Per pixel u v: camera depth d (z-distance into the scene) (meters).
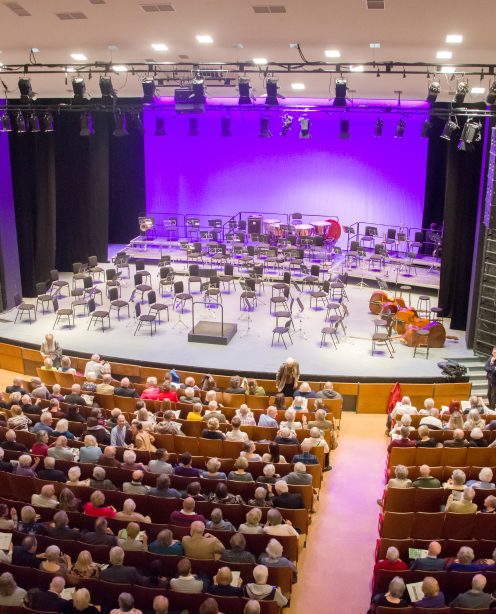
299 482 9.84
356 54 15.17
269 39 14.20
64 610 6.90
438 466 11.16
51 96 22.55
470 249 19.38
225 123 20.16
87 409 12.45
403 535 9.20
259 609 6.60
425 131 18.16
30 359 17.47
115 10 12.48
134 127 26.69
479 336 17.50
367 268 23.98
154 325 19.25
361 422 14.94
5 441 10.85
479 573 7.45
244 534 8.35
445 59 15.13
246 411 12.31
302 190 26.20
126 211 27.89
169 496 9.20
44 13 12.70
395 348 17.89
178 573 7.61
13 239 21.03
